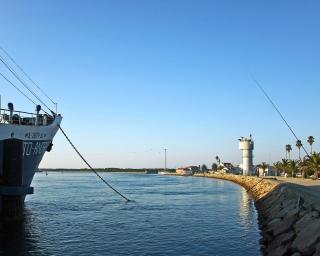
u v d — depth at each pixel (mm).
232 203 62781
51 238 32219
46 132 40000
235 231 35969
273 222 34312
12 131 33875
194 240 31844
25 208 52875
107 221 41688
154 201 65688
